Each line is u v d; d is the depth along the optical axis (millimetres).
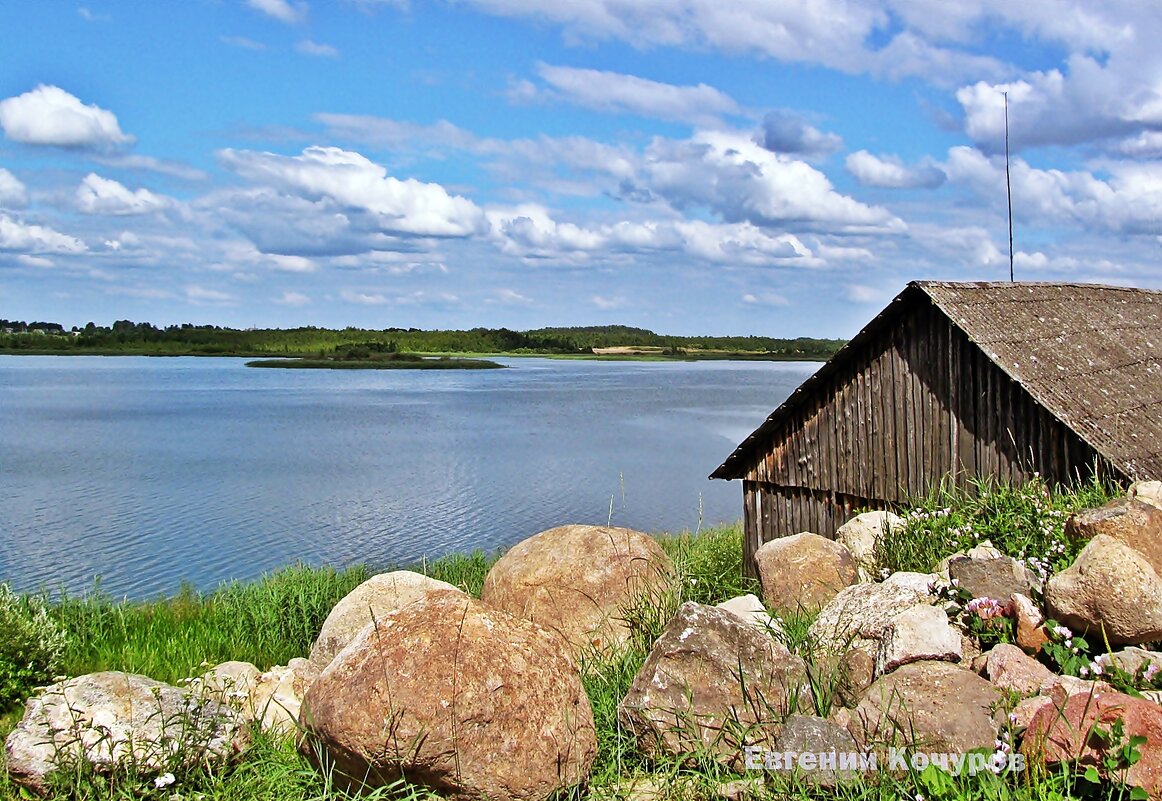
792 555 8898
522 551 8742
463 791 5453
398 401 74500
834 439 13773
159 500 30500
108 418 58969
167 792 6117
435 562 19828
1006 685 5785
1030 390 11367
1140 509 7391
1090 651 6109
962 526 9227
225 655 12516
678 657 6219
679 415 61000
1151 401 12500
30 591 19172
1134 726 4887
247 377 117688
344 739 5523
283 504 29766
